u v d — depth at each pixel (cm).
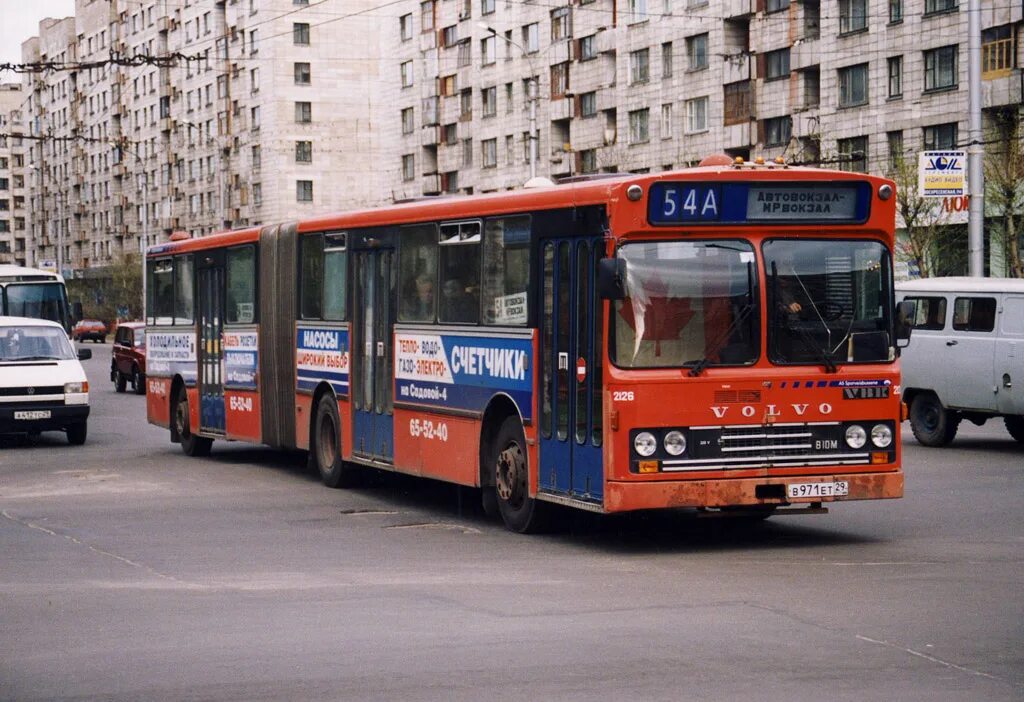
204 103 10825
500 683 721
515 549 1227
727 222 1170
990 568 1086
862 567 1096
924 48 5134
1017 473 1836
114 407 3525
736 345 1170
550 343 1250
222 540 1304
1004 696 685
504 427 1342
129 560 1189
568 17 7231
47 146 14625
